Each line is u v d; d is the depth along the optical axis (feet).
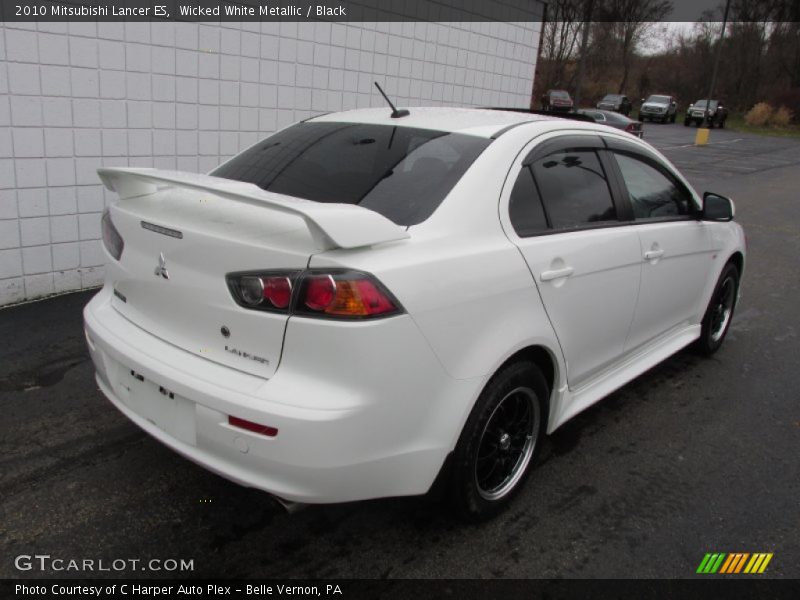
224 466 7.27
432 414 7.63
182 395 7.35
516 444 9.40
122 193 8.87
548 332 9.07
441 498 8.55
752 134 139.74
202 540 8.52
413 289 7.20
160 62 17.35
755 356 15.90
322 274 6.73
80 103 16.10
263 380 7.04
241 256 7.09
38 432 10.68
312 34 20.92
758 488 10.35
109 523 8.73
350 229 6.79
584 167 10.52
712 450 11.43
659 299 12.16
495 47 28.60
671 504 9.80
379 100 23.95
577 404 10.54
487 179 8.64
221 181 7.82
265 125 20.29
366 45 22.84
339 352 6.75
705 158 75.25
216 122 18.98
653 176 12.31
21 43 14.87
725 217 12.89
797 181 56.95
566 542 8.83
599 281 10.07
